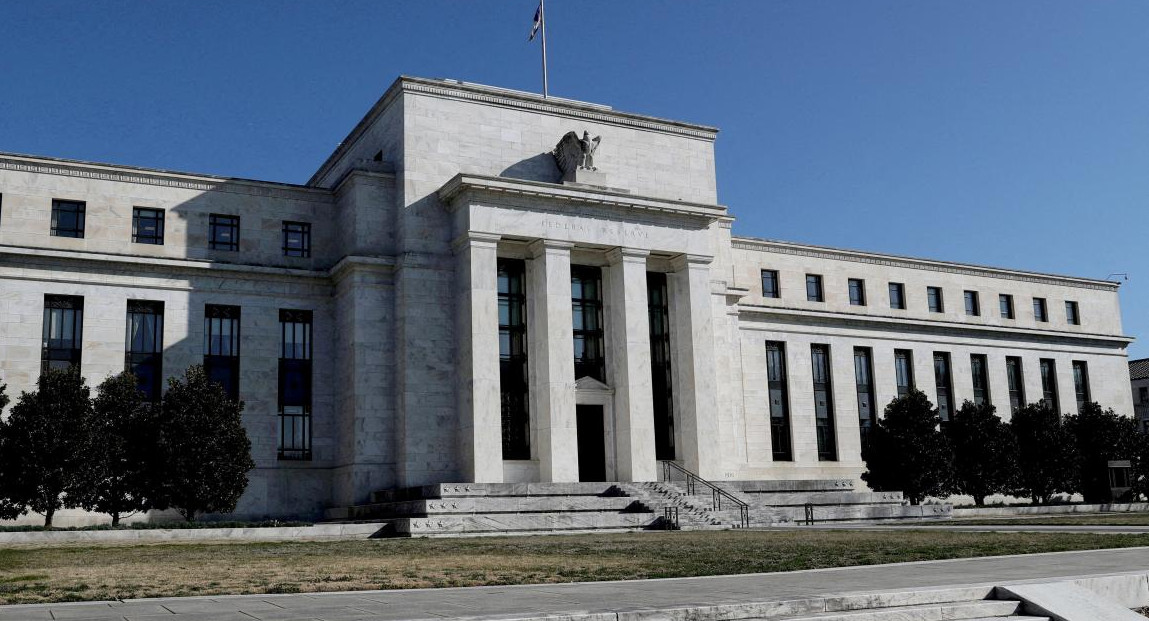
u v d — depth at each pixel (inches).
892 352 2940.5
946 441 2460.6
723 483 2037.4
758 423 2677.2
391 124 2229.3
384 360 2103.8
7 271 1957.4
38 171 2037.4
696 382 2237.9
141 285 2059.5
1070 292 3363.7
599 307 2282.2
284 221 2228.1
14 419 1654.8
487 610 564.4
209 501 1777.8
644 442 2153.1
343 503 2086.6
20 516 1863.9
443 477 2054.6
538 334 2134.6
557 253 2144.4
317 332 2193.7
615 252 2231.8
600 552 1090.1
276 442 2111.2
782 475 2672.2
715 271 2454.5
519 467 2100.1
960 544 1085.1
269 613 567.2
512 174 2249.0
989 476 2551.7
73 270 2007.9
